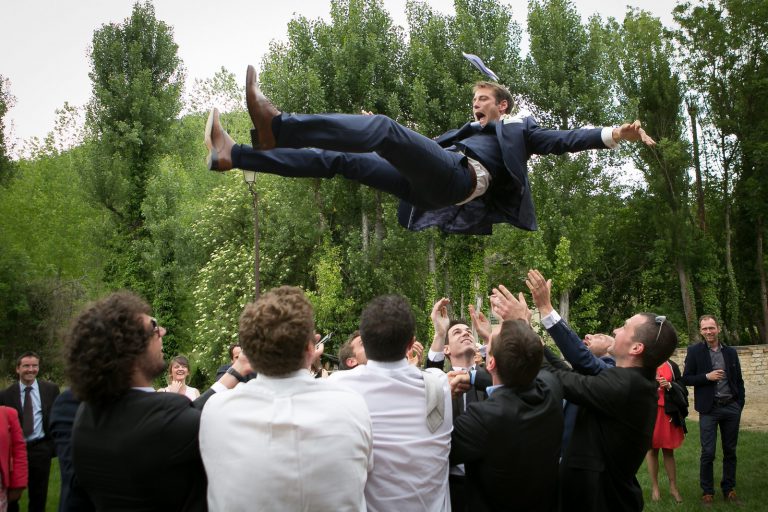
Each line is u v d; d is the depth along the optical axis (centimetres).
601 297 3209
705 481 789
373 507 278
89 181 3014
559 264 2114
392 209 2256
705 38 2881
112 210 3080
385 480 279
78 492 282
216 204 2698
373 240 2303
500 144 365
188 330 2989
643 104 2855
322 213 2420
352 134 292
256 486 228
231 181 2777
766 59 2811
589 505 335
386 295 303
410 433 283
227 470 233
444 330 397
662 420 792
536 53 2288
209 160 325
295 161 341
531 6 2356
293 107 2253
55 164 3700
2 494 569
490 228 408
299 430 232
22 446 599
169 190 3052
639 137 354
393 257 2384
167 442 244
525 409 302
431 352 395
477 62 418
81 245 3431
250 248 2550
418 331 2275
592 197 2370
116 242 3092
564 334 359
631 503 347
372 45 2295
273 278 2500
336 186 2369
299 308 248
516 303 368
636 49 2888
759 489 834
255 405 240
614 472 340
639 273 3197
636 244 3173
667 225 2795
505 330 313
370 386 287
